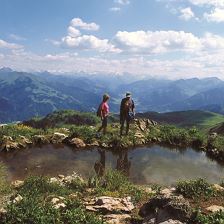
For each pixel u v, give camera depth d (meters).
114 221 11.09
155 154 24.09
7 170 18.38
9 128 26.50
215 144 26.12
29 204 11.41
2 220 10.58
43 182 14.48
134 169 19.88
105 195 13.70
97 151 23.97
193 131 29.45
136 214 11.68
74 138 25.45
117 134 27.62
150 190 14.95
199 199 13.08
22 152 22.55
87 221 10.73
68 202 12.01
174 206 10.58
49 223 10.52
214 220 10.56
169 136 28.56
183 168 20.69
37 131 27.12
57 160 20.97
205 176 19.19
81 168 19.44
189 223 10.29
